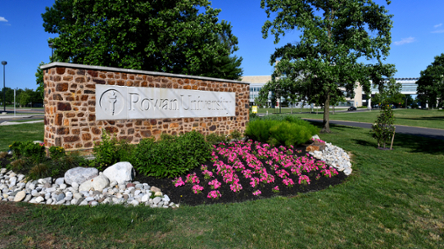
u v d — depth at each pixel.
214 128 11.10
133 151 6.55
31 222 3.79
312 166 7.61
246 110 12.59
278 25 18.11
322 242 3.93
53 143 7.00
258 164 7.22
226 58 23.55
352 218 4.84
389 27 17.17
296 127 10.13
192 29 17.23
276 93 19.66
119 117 8.02
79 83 7.19
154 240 3.63
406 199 5.98
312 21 17.25
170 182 5.77
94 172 5.46
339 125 25.70
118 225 3.90
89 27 15.47
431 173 8.10
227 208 4.91
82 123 7.25
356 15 16.62
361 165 9.04
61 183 5.16
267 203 5.28
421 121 30.48
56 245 3.26
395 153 11.25
